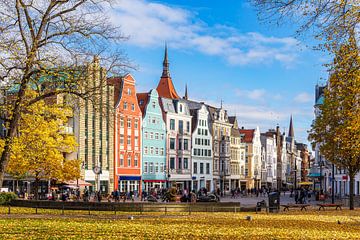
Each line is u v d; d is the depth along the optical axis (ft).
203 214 135.64
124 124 306.14
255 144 524.52
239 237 78.38
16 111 82.17
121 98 302.25
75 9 83.15
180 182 365.81
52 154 182.60
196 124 385.50
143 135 325.62
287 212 154.20
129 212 138.31
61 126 200.23
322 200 264.11
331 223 109.40
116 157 298.35
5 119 83.61
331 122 165.68
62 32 81.97
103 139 289.12
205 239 75.25
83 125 274.77
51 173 188.55
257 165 530.68
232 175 447.01
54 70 83.10
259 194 409.69
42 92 88.94
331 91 163.84
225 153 426.51
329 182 345.72
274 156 613.11
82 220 108.47
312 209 174.29
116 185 296.51
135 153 316.81
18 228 86.02
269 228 94.68
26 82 80.64
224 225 99.40
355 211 158.71
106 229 86.38
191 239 75.00
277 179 632.79
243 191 411.13
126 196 247.50
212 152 407.85
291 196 363.97
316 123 171.83
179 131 365.61
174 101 366.84
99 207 142.72
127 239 73.92
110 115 91.04
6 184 258.16
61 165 193.16
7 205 158.92
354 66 71.15
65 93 88.74
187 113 377.09
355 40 55.26
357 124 88.07
